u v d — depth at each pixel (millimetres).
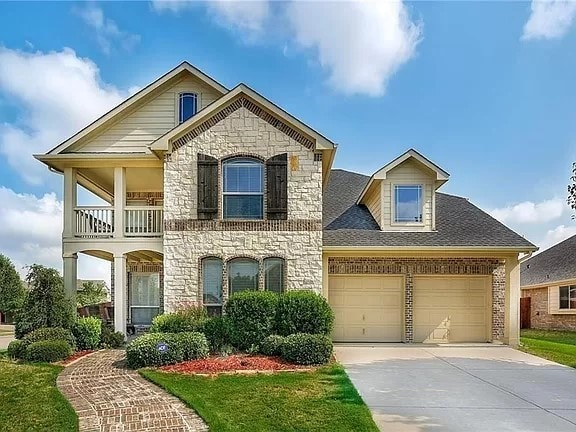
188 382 9648
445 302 16906
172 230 15227
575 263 25844
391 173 17109
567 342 18766
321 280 15148
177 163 15438
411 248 15773
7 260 36594
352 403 8148
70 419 7434
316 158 15445
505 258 16391
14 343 13094
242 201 15406
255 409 7789
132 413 7719
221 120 15562
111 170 17281
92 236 16328
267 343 12984
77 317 15117
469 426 7180
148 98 17719
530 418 7625
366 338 16734
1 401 8492
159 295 19906
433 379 10469
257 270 15172
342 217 18391
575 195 14992
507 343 16125
